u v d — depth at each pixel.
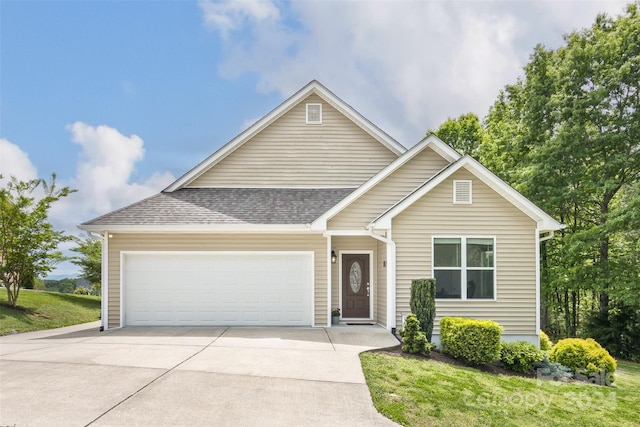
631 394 9.21
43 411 5.72
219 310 13.60
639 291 17.14
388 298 12.37
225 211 13.87
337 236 14.95
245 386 6.89
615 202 21.44
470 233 12.47
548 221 12.34
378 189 13.45
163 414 5.70
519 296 12.38
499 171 23.66
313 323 13.51
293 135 15.66
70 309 19.12
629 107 18.59
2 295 19.06
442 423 6.10
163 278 13.62
